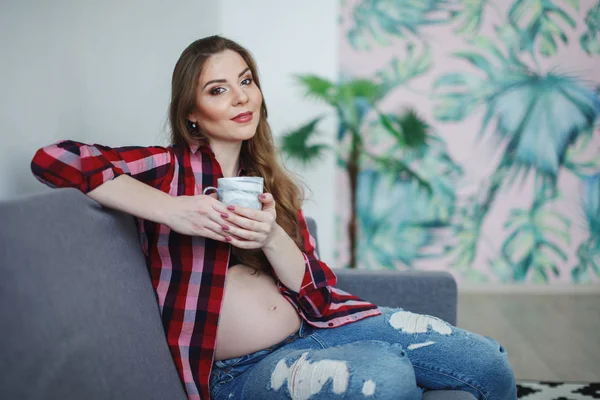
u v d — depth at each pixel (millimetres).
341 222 3963
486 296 3863
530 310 3516
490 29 3834
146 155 1205
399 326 1330
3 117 1257
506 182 3914
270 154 1463
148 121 2074
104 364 909
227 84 1279
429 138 3893
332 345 1301
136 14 1976
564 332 3070
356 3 3828
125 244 1122
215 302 1199
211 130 1302
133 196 1085
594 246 3945
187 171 1270
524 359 2645
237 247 1278
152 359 1073
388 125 3879
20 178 1318
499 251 3965
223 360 1244
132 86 1945
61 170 1043
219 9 3338
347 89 3861
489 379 1253
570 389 2260
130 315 1040
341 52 3855
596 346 2828
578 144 3877
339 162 3916
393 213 3947
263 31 3820
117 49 1840
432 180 3922
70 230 945
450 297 1653
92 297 934
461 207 3941
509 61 3840
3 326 745
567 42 3822
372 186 3932
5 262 777
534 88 3846
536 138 3877
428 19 3838
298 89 3854
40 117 1404
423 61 3857
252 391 1135
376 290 1657
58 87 1491
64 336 836
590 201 3918
